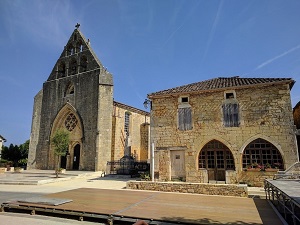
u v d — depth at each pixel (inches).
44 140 1131.3
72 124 1108.5
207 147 593.9
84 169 973.2
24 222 247.9
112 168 946.7
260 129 549.6
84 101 1069.8
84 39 1205.7
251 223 212.4
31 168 1112.8
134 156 1234.6
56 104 1154.0
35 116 1175.6
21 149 1350.9
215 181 562.6
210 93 614.5
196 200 321.4
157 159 626.5
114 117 1070.4
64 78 1170.0
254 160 545.6
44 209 273.0
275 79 570.3
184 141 611.2
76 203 293.7
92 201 307.0
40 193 482.6
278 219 224.8
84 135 1019.9
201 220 220.8
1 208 295.6
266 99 559.2
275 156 531.8
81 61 1169.4
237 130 568.1
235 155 555.8
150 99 674.2
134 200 317.7
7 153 1302.9
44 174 854.5
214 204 295.1
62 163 1084.5
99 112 1005.2
